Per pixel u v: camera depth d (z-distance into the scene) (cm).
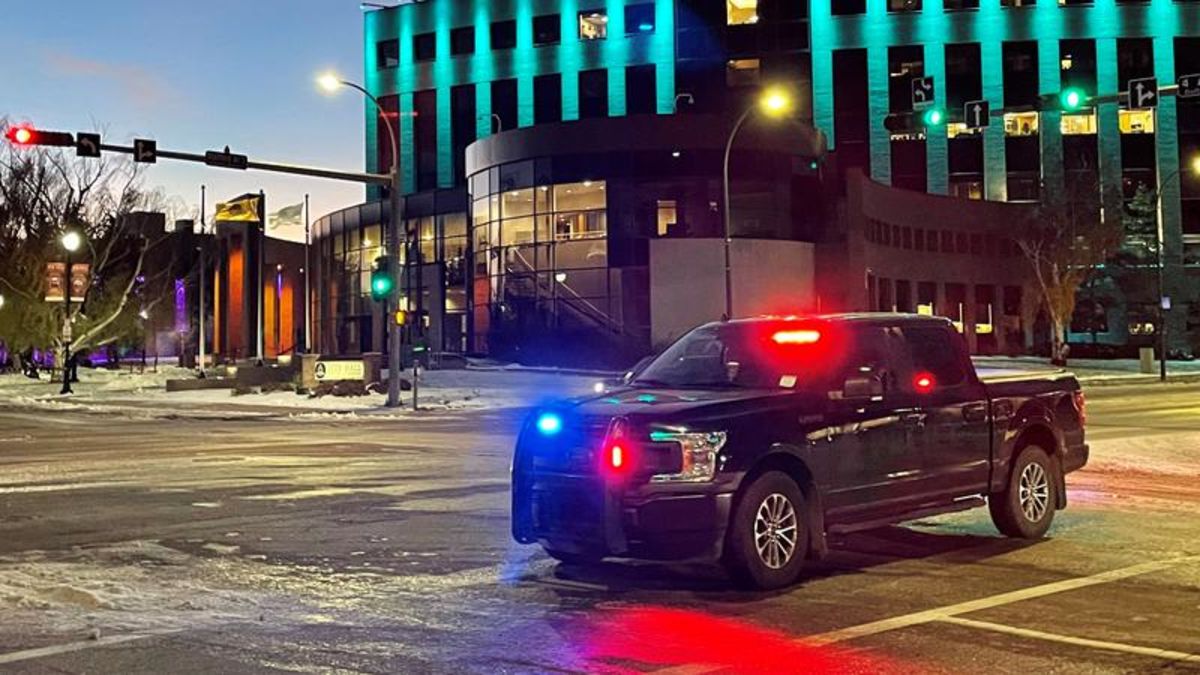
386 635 706
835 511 872
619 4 7662
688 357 965
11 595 825
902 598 800
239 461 1906
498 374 4903
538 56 7912
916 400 939
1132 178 7381
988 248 6938
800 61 7400
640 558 796
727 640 685
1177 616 742
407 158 8369
